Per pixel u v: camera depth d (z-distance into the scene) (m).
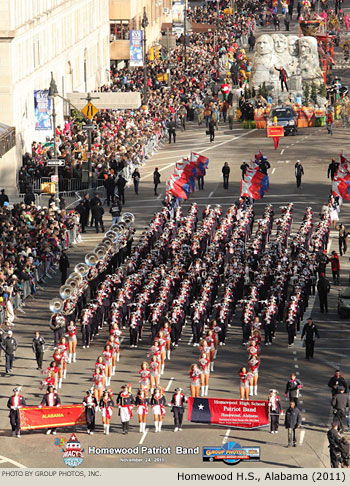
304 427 71.00
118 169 139.62
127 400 69.88
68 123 159.12
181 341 88.12
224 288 94.81
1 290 91.75
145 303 88.56
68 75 178.50
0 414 73.38
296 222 122.19
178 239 106.00
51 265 107.69
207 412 70.56
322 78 188.12
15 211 112.62
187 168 122.38
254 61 191.00
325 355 84.38
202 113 181.62
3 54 134.25
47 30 160.38
